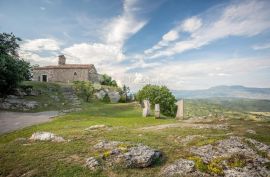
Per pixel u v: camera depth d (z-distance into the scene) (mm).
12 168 12945
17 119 33656
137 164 13164
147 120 32594
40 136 18641
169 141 18516
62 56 100938
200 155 14898
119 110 52688
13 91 50688
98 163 12969
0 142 21594
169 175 12305
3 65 43219
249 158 14234
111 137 18516
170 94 62656
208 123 28312
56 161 13586
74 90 70375
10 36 52750
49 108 47688
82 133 19875
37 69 92312
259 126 25125
